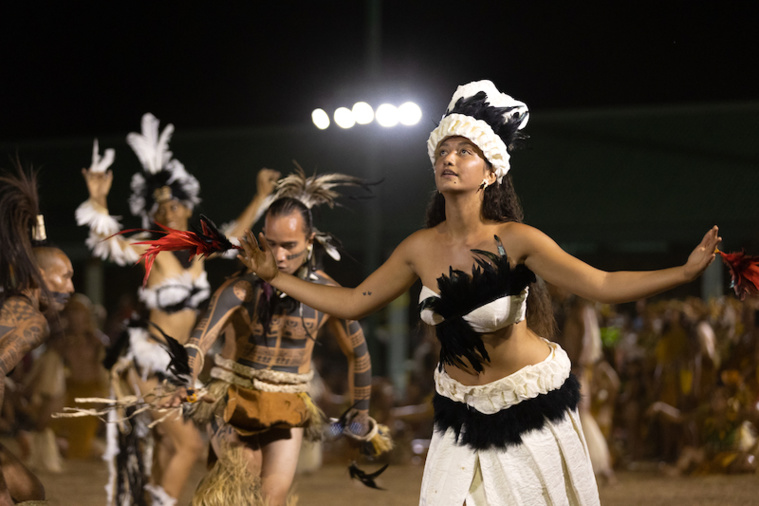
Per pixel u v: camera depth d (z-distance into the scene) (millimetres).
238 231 10430
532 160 30781
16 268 6129
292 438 7449
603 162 30250
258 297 7223
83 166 34031
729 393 15930
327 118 18125
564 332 14883
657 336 18688
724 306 17500
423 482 5461
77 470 17375
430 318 5359
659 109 31578
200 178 32938
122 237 9867
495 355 5312
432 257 5445
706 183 28719
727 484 14195
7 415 17734
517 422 5215
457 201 5328
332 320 7797
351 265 37094
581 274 4996
